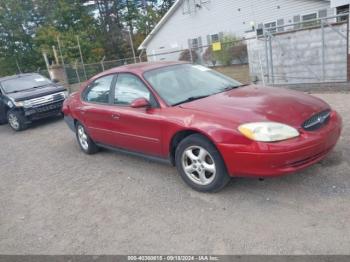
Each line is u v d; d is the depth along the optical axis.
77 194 4.71
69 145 7.44
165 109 4.33
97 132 5.66
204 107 4.07
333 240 2.95
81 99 6.05
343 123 5.84
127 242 3.39
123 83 5.08
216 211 3.68
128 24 50.12
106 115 5.22
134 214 3.91
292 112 3.73
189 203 3.94
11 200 4.87
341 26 9.29
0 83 10.90
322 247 2.89
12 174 6.06
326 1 20.98
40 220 4.13
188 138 4.01
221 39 25.03
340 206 3.40
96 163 5.86
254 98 4.14
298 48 10.52
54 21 40.56
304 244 2.96
